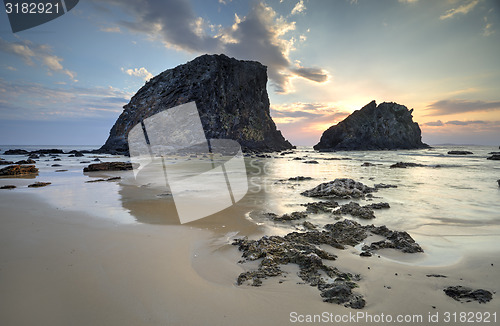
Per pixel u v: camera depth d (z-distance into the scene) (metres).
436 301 3.63
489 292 3.80
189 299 3.64
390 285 4.07
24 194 11.77
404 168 25.78
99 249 5.39
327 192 11.59
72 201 10.25
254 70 79.38
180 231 6.70
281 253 5.15
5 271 4.34
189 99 59.41
